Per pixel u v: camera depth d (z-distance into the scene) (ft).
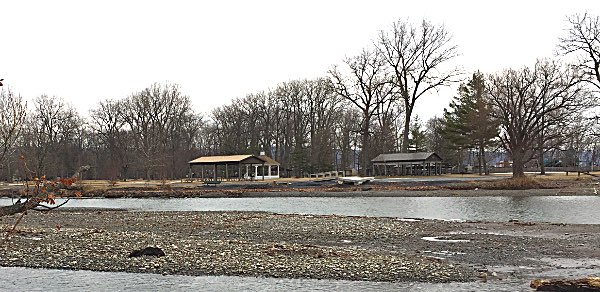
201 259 67.62
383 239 86.99
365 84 277.64
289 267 62.90
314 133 344.69
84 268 64.54
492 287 53.52
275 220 114.83
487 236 88.89
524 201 158.40
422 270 60.64
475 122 237.45
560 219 114.52
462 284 55.01
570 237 86.38
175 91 415.85
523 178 198.08
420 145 357.61
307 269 61.82
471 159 444.55
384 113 298.97
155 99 333.62
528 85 214.69
